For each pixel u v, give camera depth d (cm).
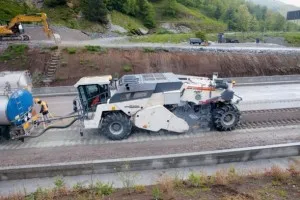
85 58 2298
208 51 2470
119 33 4812
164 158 930
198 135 1149
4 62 2247
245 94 1802
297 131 1165
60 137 1195
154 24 6625
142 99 1108
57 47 2412
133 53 2394
